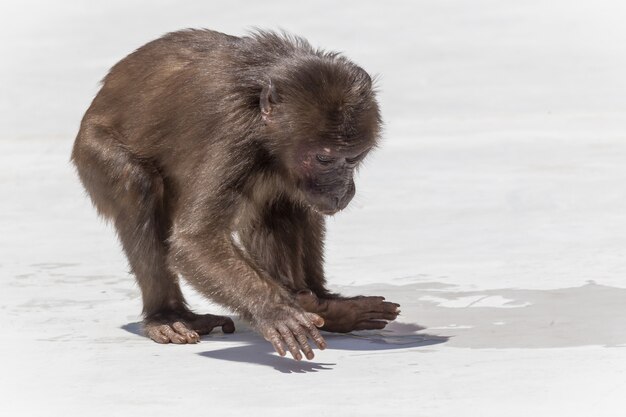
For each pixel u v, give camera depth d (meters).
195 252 12.74
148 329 13.66
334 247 18.56
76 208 22.73
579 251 17.48
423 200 21.77
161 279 14.01
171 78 13.87
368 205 21.55
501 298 14.88
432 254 17.83
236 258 12.69
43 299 15.98
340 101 12.55
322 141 12.57
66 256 18.92
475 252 17.83
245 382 11.33
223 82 13.23
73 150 14.94
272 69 13.02
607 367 11.39
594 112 29.88
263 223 13.95
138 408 10.48
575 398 10.39
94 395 10.98
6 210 22.66
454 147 26.34
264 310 12.24
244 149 12.97
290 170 13.05
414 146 26.59
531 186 22.33
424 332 13.34
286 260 14.12
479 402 10.34
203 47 14.00
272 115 12.84
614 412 9.98
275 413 10.16
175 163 13.62
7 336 13.79
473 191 22.22
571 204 20.88
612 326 13.16
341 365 11.92
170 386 11.25
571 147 25.83
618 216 19.89
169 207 14.00
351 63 13.00
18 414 10.48
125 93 14.31
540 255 17.38
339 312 13.42
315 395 10.72
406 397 10.55
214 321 14.00
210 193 12.88
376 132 12.86
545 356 11.92
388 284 16.02
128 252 14.10
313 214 14.28
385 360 12.06
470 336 13.02
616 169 23.47
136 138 14.02
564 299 14.65
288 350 12.12
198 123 13.22
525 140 26.77
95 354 12.77
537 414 9.96
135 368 12.05
